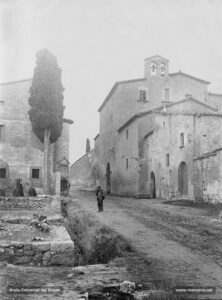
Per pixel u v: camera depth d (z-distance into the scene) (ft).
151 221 61.21
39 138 96.78
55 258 29.71
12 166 96.78
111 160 167.22
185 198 98.48
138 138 130.11
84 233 44.34
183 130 101.55
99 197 74.79
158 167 116.47
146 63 157.79
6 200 62.95
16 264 29.07
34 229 36.19
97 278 26.27
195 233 50.01
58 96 96.63
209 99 159.33
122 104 155.12
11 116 98.02
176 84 158.10
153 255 36.58
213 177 85.30
